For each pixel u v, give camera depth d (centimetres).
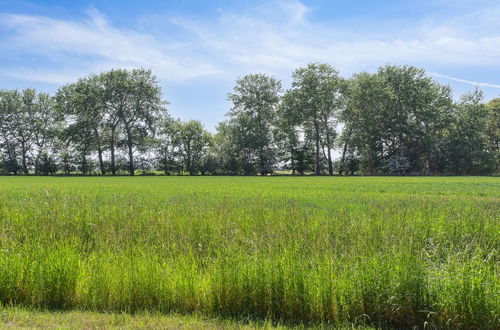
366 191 2600
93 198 1766
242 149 8106
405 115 7300
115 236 875
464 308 521
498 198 2025
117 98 7675
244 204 1494
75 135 7519
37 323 525
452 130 7438
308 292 564
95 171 8138
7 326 512
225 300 577
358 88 7031
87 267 662
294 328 525
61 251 695
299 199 1848
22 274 624
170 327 514
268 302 573
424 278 562
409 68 7475
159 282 593
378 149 7606
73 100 7362
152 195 2128
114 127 7738
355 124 7212
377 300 550
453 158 7381
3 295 614
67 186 3262
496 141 7938
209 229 966
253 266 611
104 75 7656
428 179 4944
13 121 8119
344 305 551
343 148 7794
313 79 7319
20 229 977
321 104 7212
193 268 639
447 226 991
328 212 1324
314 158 8012
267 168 8044
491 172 7269
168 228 949
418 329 536
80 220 1049
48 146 8088
